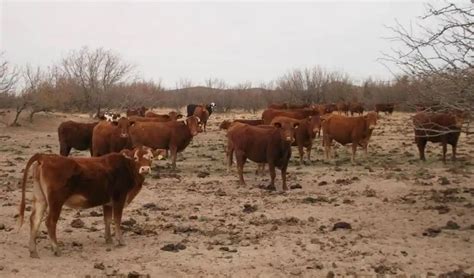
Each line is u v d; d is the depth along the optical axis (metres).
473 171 19.23
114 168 9.92
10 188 16.22
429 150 26.33
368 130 22.64
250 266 8.91
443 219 12.09
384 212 12.93
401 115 57.75
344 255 9.49
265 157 16.73
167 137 20.91
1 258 9.09
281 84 85.12
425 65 9.85
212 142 33.06
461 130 11.02
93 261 9.14
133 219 12.25
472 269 8.61
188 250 9.87
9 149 28.95
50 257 9.28
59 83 57.06
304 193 15.72
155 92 79.94
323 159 24.00
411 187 16.17
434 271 8.55
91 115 51.12
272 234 11.03
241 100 86.69
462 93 9.70
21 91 47.53
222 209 13.63
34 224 9.22
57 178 9.05
